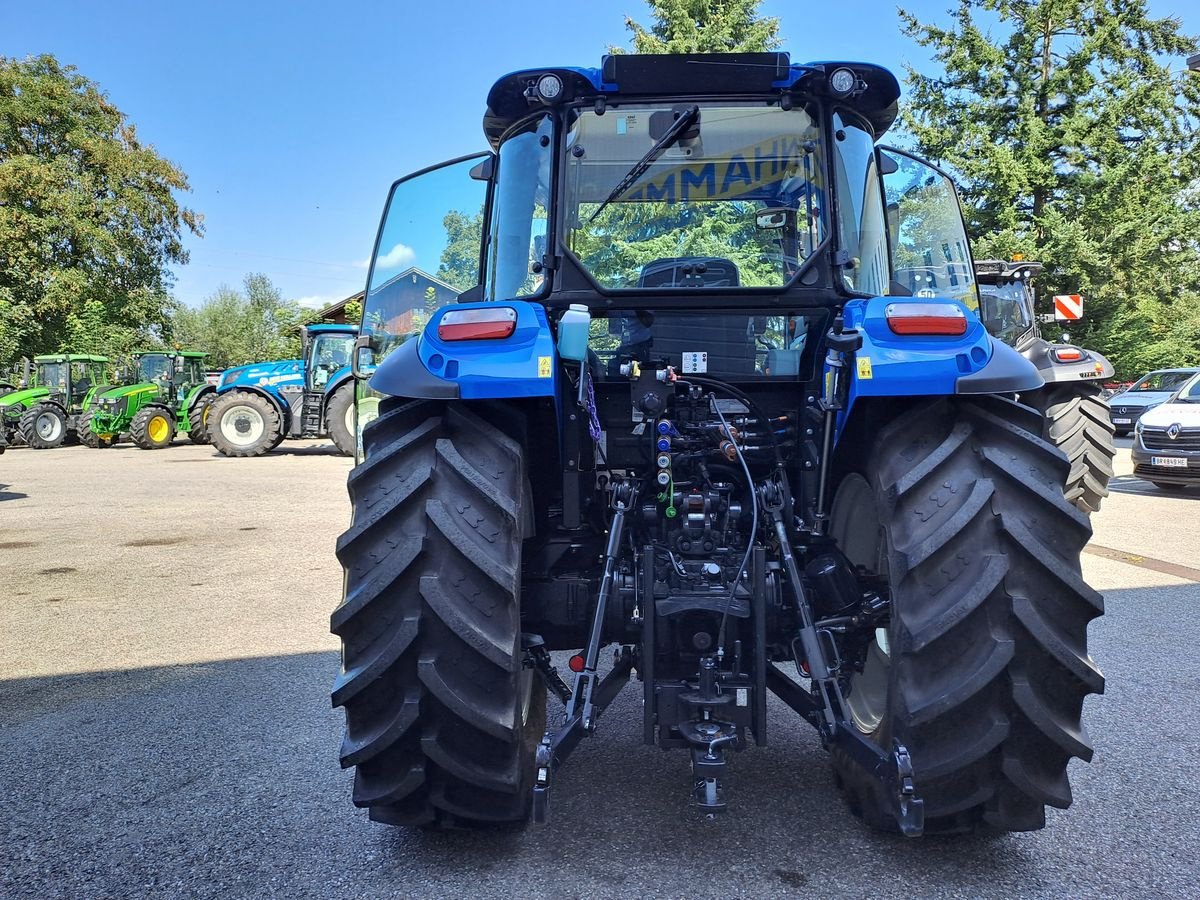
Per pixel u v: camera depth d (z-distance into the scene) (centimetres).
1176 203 2395
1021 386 228
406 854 254
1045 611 215
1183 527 821
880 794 250
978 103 2488
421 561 224
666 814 275
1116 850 251
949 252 338
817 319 288
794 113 288
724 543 271
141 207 3466
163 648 483
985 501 220
